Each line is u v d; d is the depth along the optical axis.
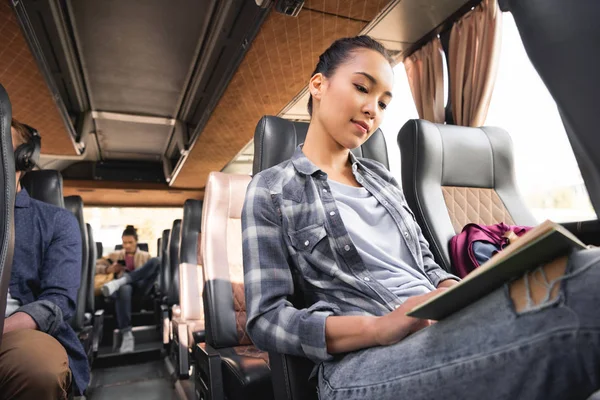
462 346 0.50
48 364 1.08
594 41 0.49
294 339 0.75
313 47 3.70
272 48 3.69
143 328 5.16
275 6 3.05
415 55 3.62
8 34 3.33
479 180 1.86
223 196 2.05
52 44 4.28
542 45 0.56
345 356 0.71
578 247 0.45
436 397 0.51
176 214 10.75
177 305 3.93
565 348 0.39
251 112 5.16
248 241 0.90
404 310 0.62
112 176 8.92
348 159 1.14
